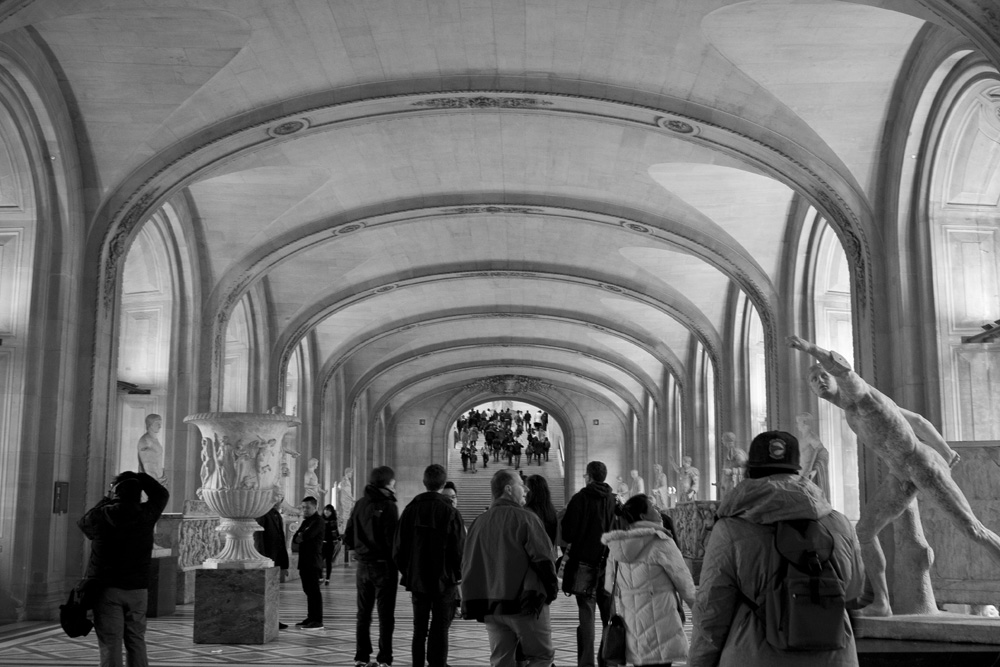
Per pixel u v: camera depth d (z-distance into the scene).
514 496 6.67
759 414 24.03
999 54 9.45
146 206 15.22
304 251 20.92
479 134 17.42
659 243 22.11
